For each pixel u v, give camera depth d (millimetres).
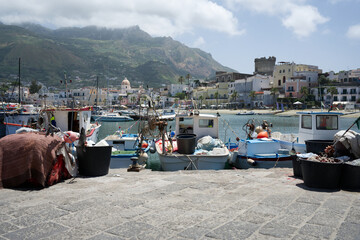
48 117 14977
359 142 8203
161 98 140625
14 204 5184
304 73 102312
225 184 7008
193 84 173375
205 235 3816
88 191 6234
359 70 105562
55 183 7082
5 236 3807
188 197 5742
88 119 19906
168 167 13094
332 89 89250
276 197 5672
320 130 13172
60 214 4648
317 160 6703
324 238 3711
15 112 25266
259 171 9062
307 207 4988
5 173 6438
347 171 6309
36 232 3934
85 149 8055
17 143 6625
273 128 47781
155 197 5734
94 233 3900
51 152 6879
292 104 94875
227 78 154000
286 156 13250
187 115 16688
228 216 4562
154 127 13422
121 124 58875
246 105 117500
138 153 13961
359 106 83375
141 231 3963
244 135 36312
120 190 6340
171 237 3766
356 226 4094
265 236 3779
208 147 14883
